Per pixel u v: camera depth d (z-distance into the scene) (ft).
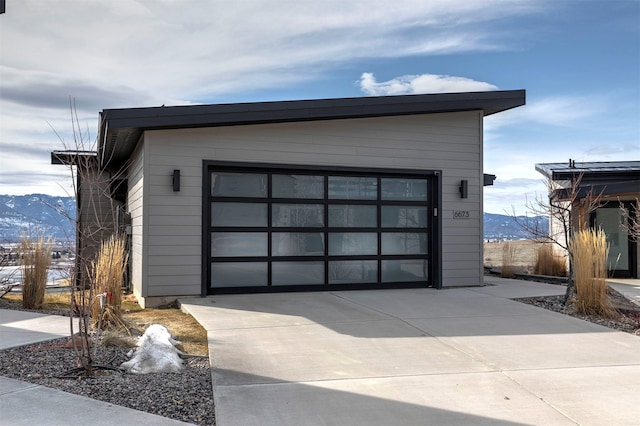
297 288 33.30
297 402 13.94
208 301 29.50
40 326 22.84
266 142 32.37
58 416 12.36
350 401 14.10
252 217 32.50
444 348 19.56
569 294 29.01
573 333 22.13
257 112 30.89
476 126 37.22
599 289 26.27
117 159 39.70
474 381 15.89
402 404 13.93
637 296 31.32
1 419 12.12
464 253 36.68
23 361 16.94
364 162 34.53
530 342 20.57
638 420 13.03
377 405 13.84
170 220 30.40
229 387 14.99
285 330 22.25
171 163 30.45
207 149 31.17
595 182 48.47
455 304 28.73
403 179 36.06
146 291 29.94
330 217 34.19
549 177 48.19
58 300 33.40
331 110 32.42
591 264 26.53
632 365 17.74
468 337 21.26
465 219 36.83
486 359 18.21
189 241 30.71
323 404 13.84
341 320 24.30
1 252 30.58
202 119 29.76
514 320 24.59
